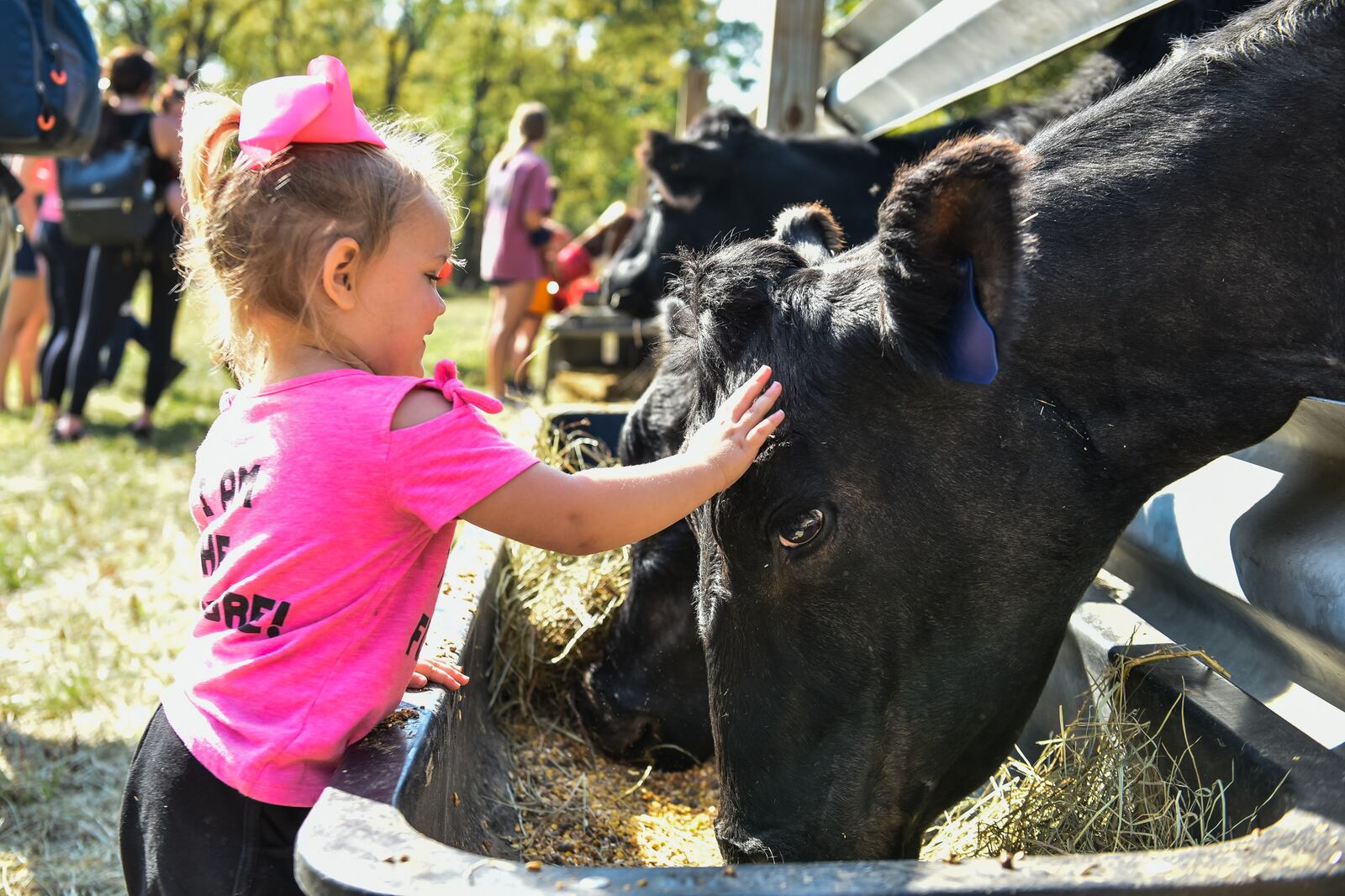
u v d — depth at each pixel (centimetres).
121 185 710
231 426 171
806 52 548
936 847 227
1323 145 198
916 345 160
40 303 868
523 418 405
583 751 280
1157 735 203
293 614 160
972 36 393
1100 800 204
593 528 161
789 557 183
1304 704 211
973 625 189
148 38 3569
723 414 172
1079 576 196
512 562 301
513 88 4128
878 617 186
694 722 270
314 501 159
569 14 4053
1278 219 195
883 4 498
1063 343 188
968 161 149
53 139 405
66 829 304
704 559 195
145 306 1755
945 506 183
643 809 259
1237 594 223
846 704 189
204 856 155
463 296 2883
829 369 179
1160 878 124
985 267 156
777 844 192
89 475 662
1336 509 205
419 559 171
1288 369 194
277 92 163
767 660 190
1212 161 195
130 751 344
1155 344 191
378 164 167
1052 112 316
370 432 160
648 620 268
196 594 466
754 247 197
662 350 275
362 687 161
